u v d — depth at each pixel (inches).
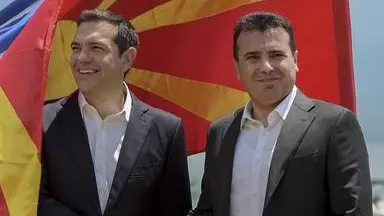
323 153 102.6
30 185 110.8
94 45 118.5
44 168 118.6
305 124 105.0
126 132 120.0
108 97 120.2
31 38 114.7
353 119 105.0
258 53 107.5
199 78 156.2
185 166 126.0
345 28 150.9
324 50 151.6
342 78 150.5
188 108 156.1
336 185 101.6
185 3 155.8
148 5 154.9
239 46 109.8
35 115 112.4
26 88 113.2
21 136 112.0
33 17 116.2
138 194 118.1
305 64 151.7
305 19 152.2
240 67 110.3
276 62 107.0
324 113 105.1
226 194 108.8
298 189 102.3
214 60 155.8
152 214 122.7
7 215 110.0
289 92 108.5
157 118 123.6
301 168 102.7
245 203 106.7
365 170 102.7
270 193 103.2
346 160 101.8
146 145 120.4
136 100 124.3
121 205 116.6
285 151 104.0
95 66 118.2
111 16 120.9
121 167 117.7
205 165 116.9
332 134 102.9
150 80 155.6
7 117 112.8
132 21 154.3
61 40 149.3
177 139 124.2
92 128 119.7
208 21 155.6
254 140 108.8
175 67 156.3
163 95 155.9
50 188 118.4
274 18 108.3
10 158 111.3
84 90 118.7
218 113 155.2
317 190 102.5
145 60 155.2
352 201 100.0
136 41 124.6
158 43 155.8
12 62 115.2
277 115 107.3
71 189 116.4
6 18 145.1
